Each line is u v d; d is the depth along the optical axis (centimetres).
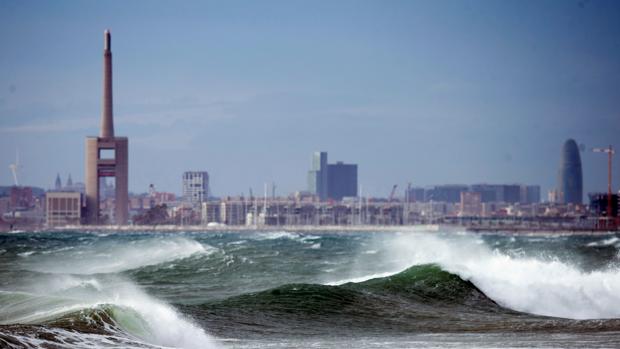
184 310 7169
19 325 5272
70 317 5584
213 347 5638
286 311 7412
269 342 5916
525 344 5662
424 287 8856
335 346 5678
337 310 7575
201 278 11438
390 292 8662
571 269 9981
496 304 8450
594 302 8544
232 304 7606
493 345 5644
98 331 5372
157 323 5841
